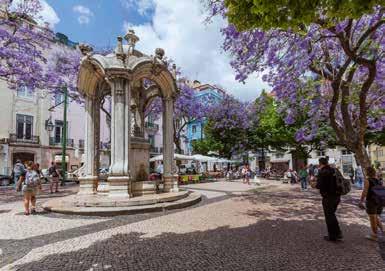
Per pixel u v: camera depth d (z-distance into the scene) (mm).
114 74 9578
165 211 8539
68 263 4129
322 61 9383
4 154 27016
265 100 28438
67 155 32000
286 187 18234
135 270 3850
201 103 27438
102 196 9844
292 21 3414
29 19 15094
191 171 27734
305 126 16688
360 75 11508
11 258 4352
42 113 30312
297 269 3855
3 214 8109
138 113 11812
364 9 3117
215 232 5918
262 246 4898
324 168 5426
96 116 11430
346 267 3914
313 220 7191
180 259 4270
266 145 29891
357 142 8688
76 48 30391
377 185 5316
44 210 8625
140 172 11359
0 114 27312
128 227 6391
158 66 10797
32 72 14781
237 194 13570
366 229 6160
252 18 3561
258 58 9336
